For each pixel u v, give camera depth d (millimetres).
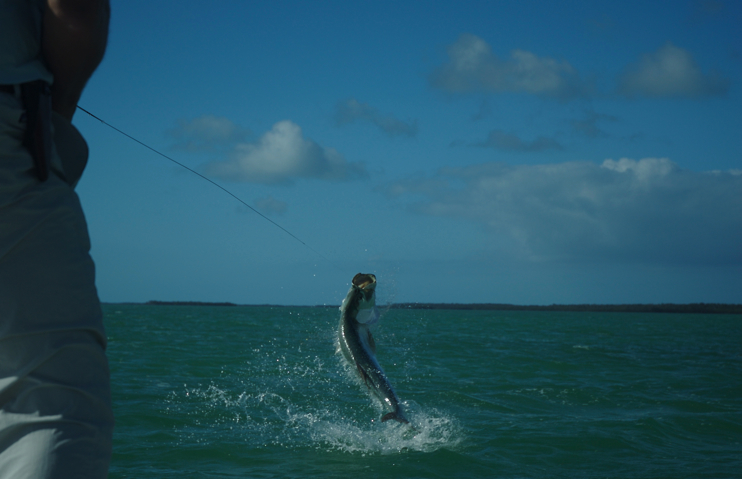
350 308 7438
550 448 7867
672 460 7398
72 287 1545
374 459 7348
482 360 18938
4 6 1537
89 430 1491
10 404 1460
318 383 12773
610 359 20906
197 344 22766
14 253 1476
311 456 7402
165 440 7844
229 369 14750
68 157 1760
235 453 7395
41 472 1380
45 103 1553
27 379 1462
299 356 18062
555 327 52500
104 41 1760
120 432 8141
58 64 1645
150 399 10406
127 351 19281
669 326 63500
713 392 12906
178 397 10688
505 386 13180
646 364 19234
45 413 1453
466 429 8875
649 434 8680
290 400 10789
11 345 1462
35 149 1509
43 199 1526
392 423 9109
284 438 8180
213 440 7934
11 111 1466
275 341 24891
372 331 8258
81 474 1437
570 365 18328
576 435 8492
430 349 23125
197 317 66438
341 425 9031
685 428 9195
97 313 1605
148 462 6883
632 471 6914
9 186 1466
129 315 70625
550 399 11641
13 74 1486
